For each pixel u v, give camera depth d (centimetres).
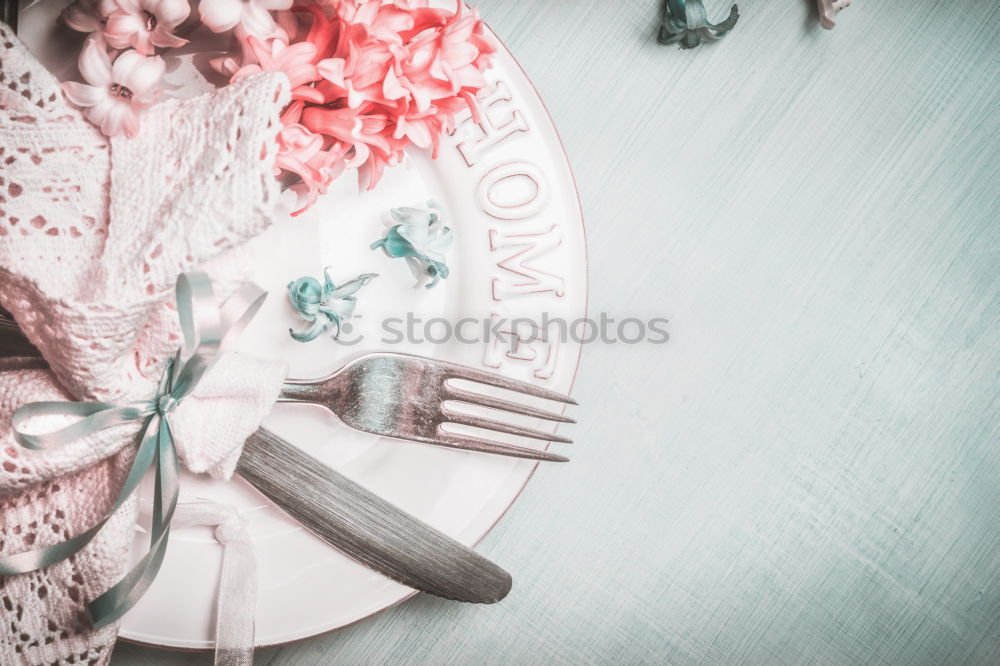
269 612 35
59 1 32
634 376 39
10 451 30
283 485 35
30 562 30
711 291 39
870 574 41
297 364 36
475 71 31
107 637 32
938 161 40
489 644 39
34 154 31
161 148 31
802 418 40
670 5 37
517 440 36
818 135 39
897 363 40
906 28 39
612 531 40
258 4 31
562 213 35
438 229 36
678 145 39
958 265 40
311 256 35
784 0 39
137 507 32
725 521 40
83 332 29
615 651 40
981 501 40
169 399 31
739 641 40
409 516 35
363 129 32
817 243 40
